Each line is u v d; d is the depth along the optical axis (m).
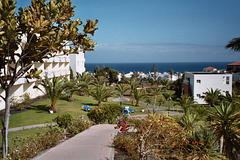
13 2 5.02
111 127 13.03
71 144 8.14
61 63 39.22
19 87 24.97
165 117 9.53
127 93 56.75
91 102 33.81
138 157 6.48
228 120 7.94
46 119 18.12
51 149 7.39
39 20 5.32
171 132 7.23
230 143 7.75
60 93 22.23
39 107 23.55
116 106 15.39
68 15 6.20
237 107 8.51
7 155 6.26
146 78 101.44
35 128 14.46
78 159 6.29
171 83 69.56
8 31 5.02
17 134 12.07
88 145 7.94
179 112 31.91
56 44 5.96
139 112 30.30
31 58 6.23
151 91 52.94
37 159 6.32
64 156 6.56
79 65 49.88
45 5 6.03
